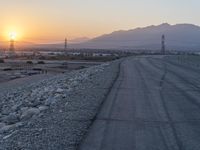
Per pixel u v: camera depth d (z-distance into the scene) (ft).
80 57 517.55
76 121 40.70
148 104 55.26
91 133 34.78
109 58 472.03
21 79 190.08
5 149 29.71
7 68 289.94
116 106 52.11
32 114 55.26
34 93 93.56
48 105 63.67
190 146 30.81
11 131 41.14
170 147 30.42
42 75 220.23
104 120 41.52
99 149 29.25
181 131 36.86
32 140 32.27
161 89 77.20
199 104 56.44
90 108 49.85
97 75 121.49
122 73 127.03
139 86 82.28
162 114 46.60
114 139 32.71
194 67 173.99
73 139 32.30
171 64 202.90
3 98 98.32
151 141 32.37
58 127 37.63
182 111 49.37
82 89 78.28
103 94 66.13
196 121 42.32
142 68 160.15
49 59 506.07
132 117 43.80
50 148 29.22
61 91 82.99
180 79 104.63
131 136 34.12
